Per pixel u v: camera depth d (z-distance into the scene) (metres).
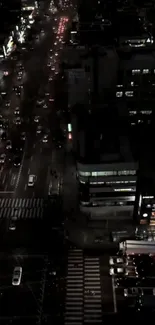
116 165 101.62
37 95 192.88
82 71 152.88
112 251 105.12
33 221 116.69
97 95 156.88
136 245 101.75
